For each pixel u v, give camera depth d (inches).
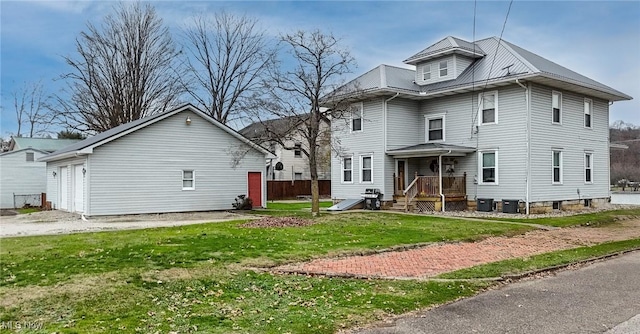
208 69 1587.1
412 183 875.4
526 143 795.4
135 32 1545.3
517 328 221.9
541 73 760.3
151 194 832.9
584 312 248.4
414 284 305.9
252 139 836.6
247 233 536.7
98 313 240.4
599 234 589.9
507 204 807.1
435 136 938.1
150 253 404.5
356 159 968.9
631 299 275.9
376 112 926.4
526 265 372.8
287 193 1569.9
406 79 994.1
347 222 660.1
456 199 861.8
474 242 507.2
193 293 280.4
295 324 223.1
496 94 840.3
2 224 703.1
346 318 233.6
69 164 913.5
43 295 272.2
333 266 366.6
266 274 332.8
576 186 903.7
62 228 627.5
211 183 908.6
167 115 844.0
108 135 816.3
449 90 879.1
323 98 828.0
